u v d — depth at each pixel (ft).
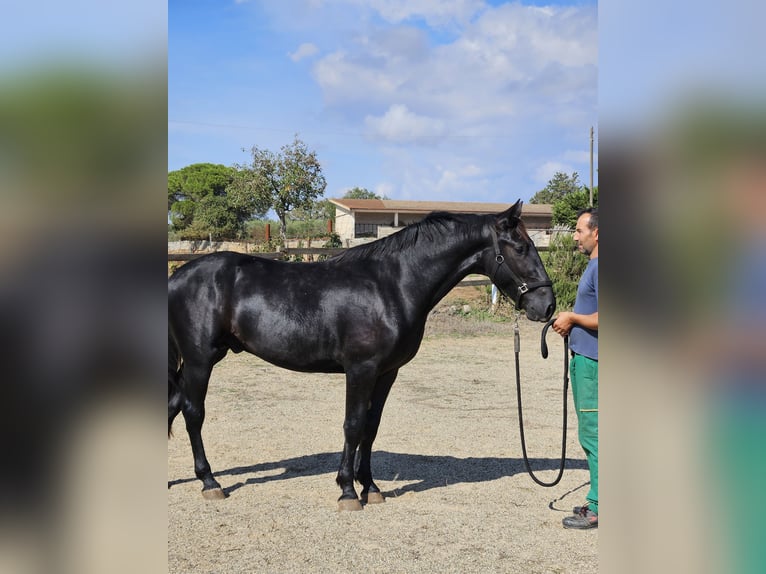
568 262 48.42
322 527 12.46
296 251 42.52
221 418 21.17
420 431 19.83
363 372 13.17
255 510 13.32
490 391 25.82
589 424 12.29
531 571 10.58
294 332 13.21
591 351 12.09
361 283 13.34
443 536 12.07
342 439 18.90
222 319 13.58
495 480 15.43
